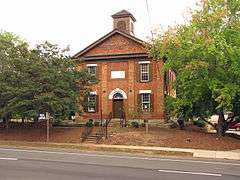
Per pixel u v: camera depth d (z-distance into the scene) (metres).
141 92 41.25
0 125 37.56
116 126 36.28
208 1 31.39
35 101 31.45
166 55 32.97
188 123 46.19
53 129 35.38
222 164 19.20
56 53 34.69
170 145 28.36
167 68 33.47
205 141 29.08
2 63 34.41
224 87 29.89
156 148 26.88
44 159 19.52
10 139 33.53
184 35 31.30
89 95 38.91
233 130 48.72
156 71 40.88
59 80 32.94
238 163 20.06
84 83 35.75
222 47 28.98
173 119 42.38
